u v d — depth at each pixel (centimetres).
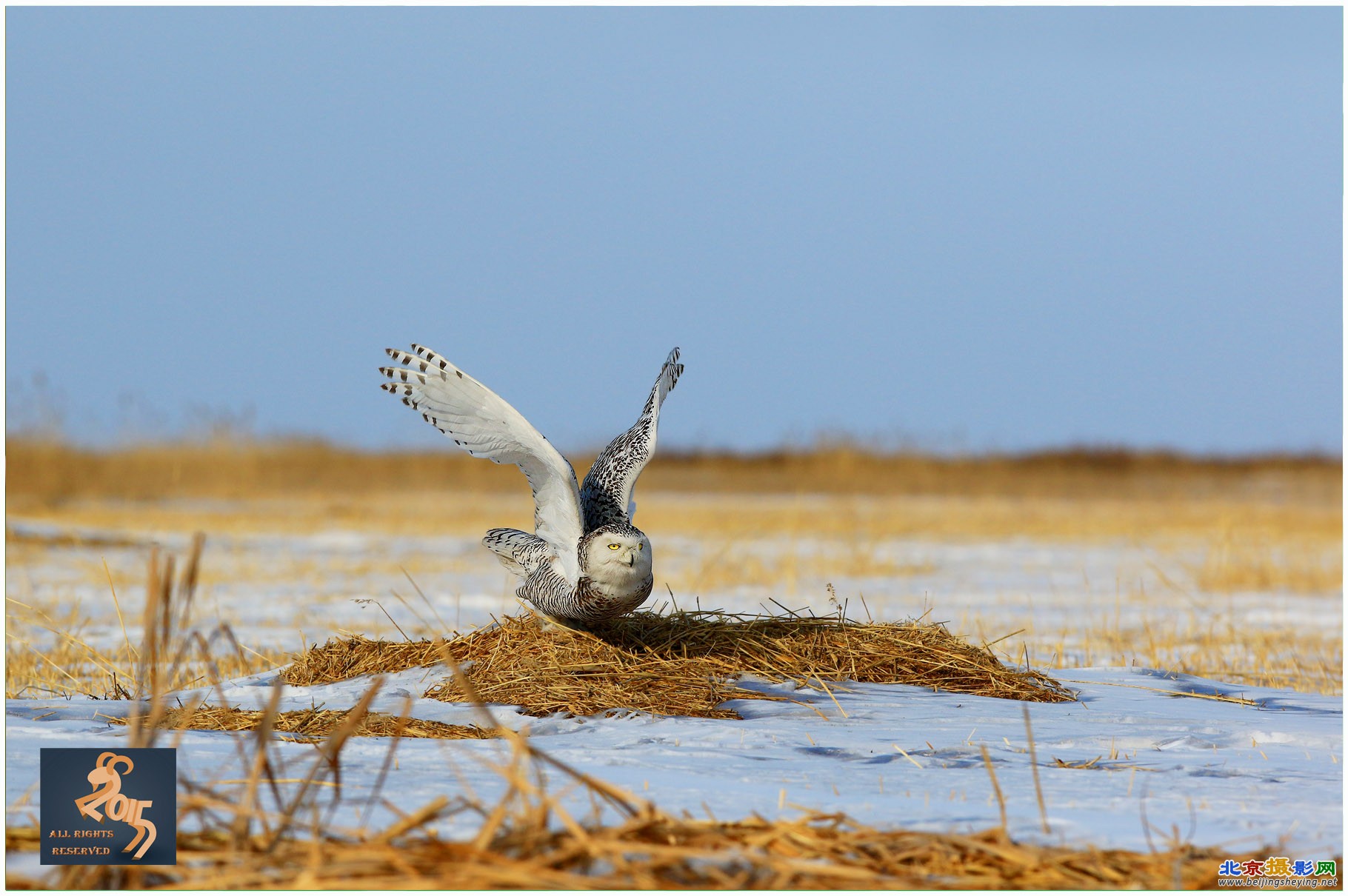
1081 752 905
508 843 589
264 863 570
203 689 1191
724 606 2117
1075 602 2358
